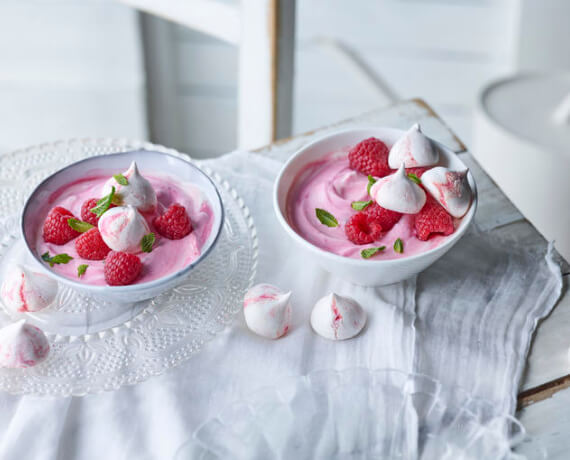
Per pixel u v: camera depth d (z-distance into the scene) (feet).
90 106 8.71
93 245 3.23
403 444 2.84
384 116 4.50
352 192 3.57
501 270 3.54
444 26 8.02
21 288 3.18
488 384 3.05
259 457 2.80
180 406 2.98
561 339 3.24
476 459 2.77
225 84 8.30
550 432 2.92
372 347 3.20
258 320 3.19
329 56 8.32
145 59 8.19
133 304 3.32
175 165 3.61
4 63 8.32
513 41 7.97
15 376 3.04
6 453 2.82
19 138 9.12
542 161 6.37
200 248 3.34
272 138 5.87
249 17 5.28
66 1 7.74
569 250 6.80
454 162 3.51
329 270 3.36
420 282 3.49
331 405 2.90
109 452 2.88
